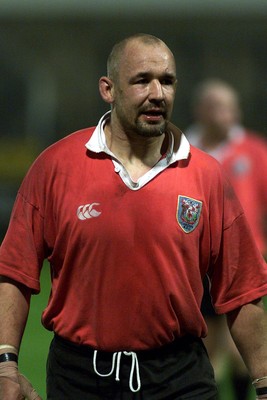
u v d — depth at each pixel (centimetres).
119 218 1337
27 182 1390
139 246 1335
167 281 1338
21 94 6950
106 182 1349
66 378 1373
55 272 1385
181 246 1349
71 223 1347
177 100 7025
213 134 2483
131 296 1337
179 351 1370
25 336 3316
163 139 1393
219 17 7131
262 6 7131
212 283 1427
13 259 1379
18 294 1387
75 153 1370
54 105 7012
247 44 7138
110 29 7219
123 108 1357
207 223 1379
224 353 2291
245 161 2447
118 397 1358
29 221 1377
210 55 7131
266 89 7094
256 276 1413
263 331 1416
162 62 1345
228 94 2478
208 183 1380
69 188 1355
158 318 1342
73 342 1365
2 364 1360
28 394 1366
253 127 7062
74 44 7156
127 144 1379
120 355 1349
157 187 1355
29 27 7138
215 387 1401
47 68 7081
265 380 1409
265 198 2439
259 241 2414
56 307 1378
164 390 1361
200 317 1373
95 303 1343
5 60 7038
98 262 1338
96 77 7162
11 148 6706
